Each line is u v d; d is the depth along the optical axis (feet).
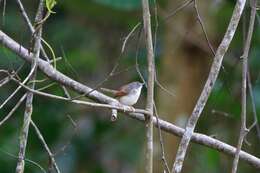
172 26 45.78
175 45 46.52
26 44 48.62
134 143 52.80
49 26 55.06
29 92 25.75
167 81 46.88
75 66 52.85
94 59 53.67
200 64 46.68
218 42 46.42
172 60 46.85
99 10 51.60
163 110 46.60
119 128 53.31
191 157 48.21
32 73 26.09
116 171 54.70
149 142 25.07
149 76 25.46
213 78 26.32
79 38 54.70
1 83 25.93
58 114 51.11
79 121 51.52
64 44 54.19
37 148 48.98
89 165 52.44
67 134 50.62
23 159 26.14
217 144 28.63
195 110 26.22
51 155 27.02
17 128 49.47
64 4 51.57
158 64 50.01
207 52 46.42
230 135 47.60
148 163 24.99
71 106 51.47
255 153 46.85
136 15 51.42
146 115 25.29
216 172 48.55
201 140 28.66
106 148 52.95
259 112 45.73
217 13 46.55
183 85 46.78
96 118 53.11
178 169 25.86
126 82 51.13
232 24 26.58
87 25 55.11
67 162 51.21
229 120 47.14
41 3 26.50
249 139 46.70
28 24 27.32
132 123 53.42
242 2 26.63
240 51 46.98
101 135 52.90
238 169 49.78
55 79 28.66
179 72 46.70
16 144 48.26
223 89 44.68
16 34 50.06
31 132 49.19
